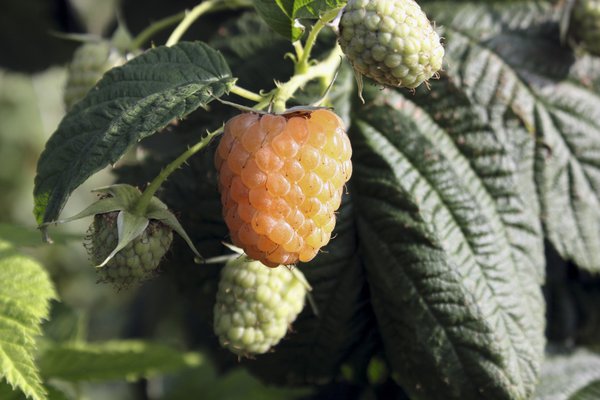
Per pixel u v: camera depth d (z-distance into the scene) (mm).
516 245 322
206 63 288
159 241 292
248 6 350
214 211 328
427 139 322
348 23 277
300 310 311
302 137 276
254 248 277
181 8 396
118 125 281
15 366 304
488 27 345
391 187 318
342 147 280
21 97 619
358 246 322
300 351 333
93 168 278
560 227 339
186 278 338
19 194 621
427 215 316
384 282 318
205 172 328
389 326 321
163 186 331
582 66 346
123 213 290
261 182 274
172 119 278
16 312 312
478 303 313
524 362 314
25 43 426
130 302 528
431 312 314
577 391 354
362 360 334
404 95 327
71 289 573
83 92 338
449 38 344
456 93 326
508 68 343
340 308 325
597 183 341
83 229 585
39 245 346
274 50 336
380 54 276
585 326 366
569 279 368
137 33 404
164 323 463
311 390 375
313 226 278
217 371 436
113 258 291
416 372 319
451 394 315
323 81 308
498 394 312
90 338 560
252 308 303
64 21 420
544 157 340
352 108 326
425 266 314
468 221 318
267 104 285
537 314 320
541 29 346
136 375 366
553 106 343
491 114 339
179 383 437
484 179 324
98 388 516
